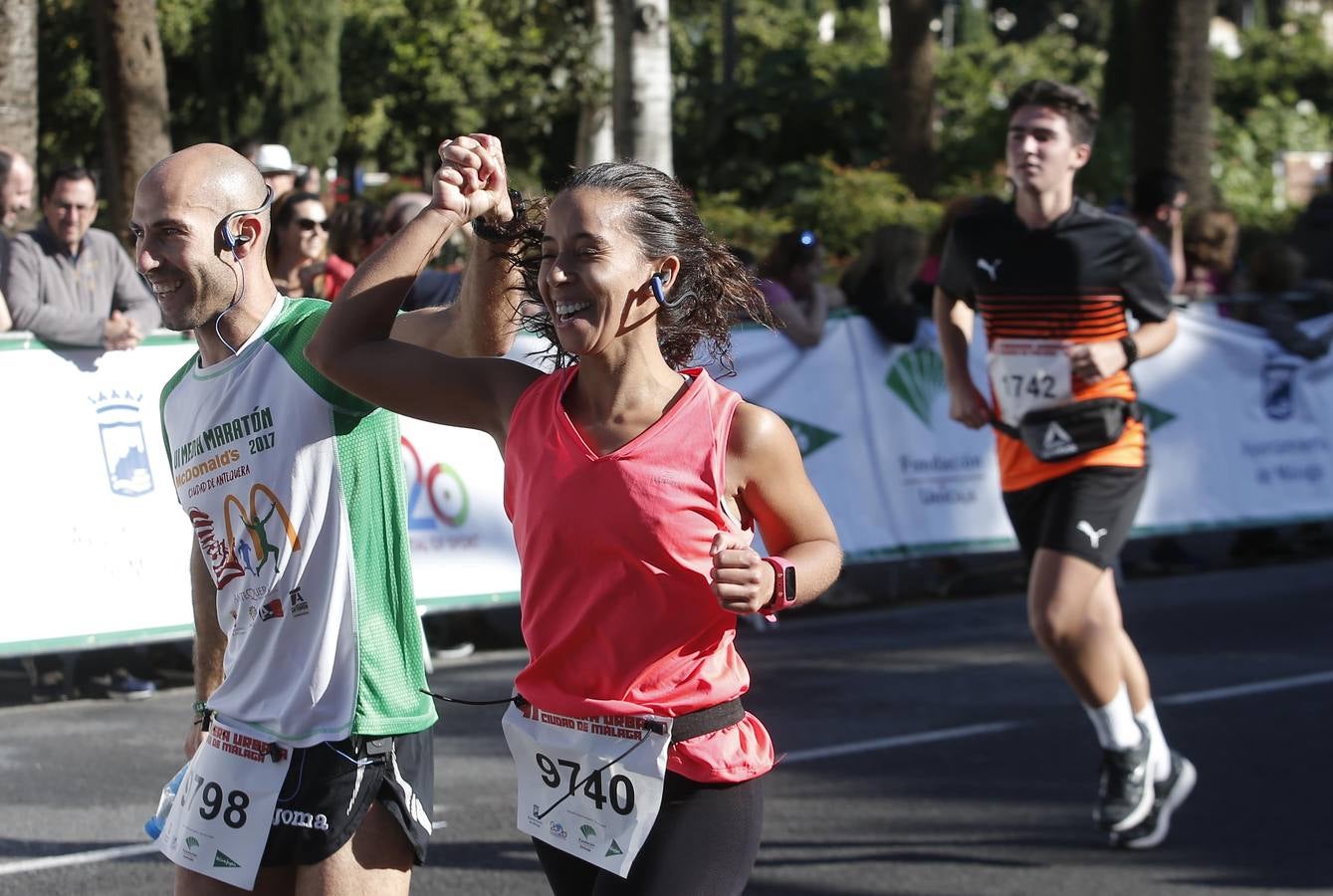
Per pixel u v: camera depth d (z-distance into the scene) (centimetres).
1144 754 705
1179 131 2198
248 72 2647
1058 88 721
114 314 936
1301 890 657
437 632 1071
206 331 414
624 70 1381
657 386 362
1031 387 725
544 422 364
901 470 1220
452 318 425
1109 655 698
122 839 706
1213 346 1375
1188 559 1385
